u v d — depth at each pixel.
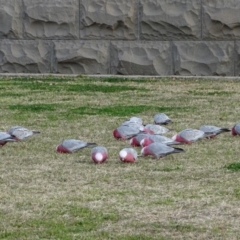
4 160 16.84
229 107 24.69
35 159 16.92
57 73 34.28
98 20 33.88
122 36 33.88
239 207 13.06
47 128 21.00
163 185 14.53
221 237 11.59
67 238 11.55
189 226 12.06
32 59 34.41
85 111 23.98
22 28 34.50
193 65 33.31
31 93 28.12
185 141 18.53
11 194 13.91
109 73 34.09
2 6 34.47
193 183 14.66
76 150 17.64
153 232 11.84
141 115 23.27
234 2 32.97
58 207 13.09
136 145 18.38
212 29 33.12
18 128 18.91
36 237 11.61
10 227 12.06
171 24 33.31
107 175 15.34
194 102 25.88
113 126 21.33
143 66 33.59
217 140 19.19
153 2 33.56
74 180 14.96
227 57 33.00
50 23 34.25
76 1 34.09
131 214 12.72
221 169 15.84
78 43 34.16
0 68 34.62
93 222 12.30
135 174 15.41
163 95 27.67
